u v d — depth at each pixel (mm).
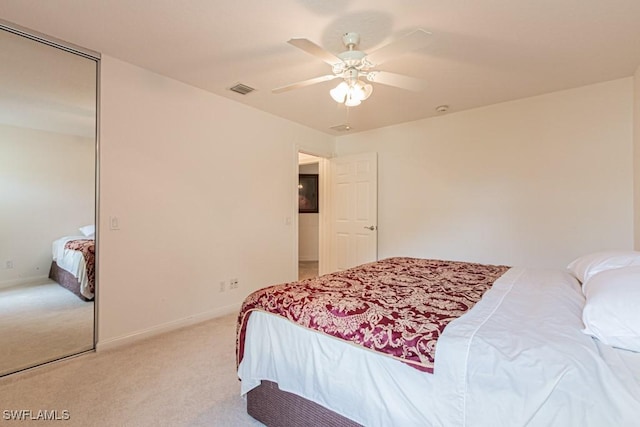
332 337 1343
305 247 7203
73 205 2443
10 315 2324
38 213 2383
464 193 3703
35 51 2266
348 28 2066
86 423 1632
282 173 4023
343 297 1594
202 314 3154
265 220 3803
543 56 2422
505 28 2053
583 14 1906
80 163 2443
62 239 2438
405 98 3291
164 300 2855
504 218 3439
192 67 2658
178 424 1638
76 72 2389
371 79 2109
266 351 1591
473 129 3635
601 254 1828
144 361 2303
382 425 1174
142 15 1950
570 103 3066
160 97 2803
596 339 1069
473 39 2182
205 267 3186
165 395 1888
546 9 1860
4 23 2020
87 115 2432
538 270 2287
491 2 1802
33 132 2348
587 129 2988
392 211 4312
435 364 1069
